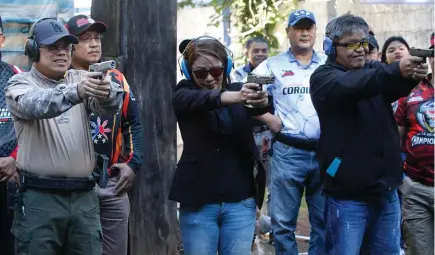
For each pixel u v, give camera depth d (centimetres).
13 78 362
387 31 862
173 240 491
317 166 495
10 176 410
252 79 335
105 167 386
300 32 504
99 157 386
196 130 374
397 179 386
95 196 384
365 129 379
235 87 387
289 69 505
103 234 442
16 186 412
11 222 432
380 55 639
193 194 375
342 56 380
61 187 364
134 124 449
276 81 505
